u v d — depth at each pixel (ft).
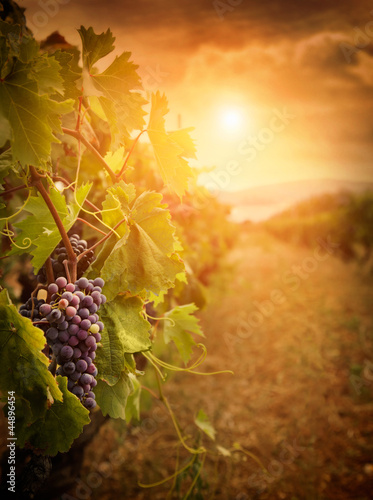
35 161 2.63
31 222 3.41
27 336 2.73
